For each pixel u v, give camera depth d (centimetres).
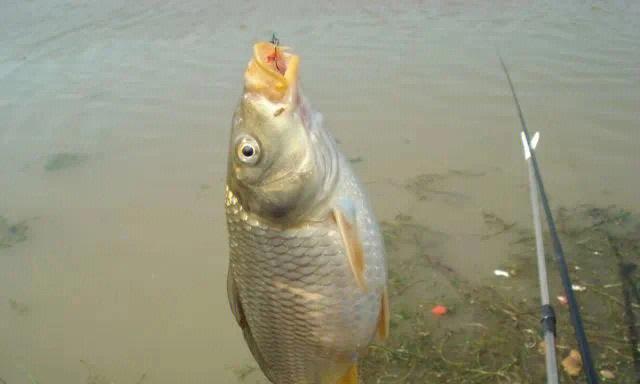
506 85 161
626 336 88
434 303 96
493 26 201
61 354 97
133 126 158
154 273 112
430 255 106
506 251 106
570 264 101
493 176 126
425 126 146
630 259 101
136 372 93
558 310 93
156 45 211
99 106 169
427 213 117
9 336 101
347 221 40
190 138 151
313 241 40
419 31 202
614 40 180
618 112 143
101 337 100
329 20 219
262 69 39
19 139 156
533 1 221
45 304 106
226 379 91
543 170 127
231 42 207
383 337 45
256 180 40
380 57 183
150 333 100
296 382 44
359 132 145
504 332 90
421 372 85
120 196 132
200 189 133
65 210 129
